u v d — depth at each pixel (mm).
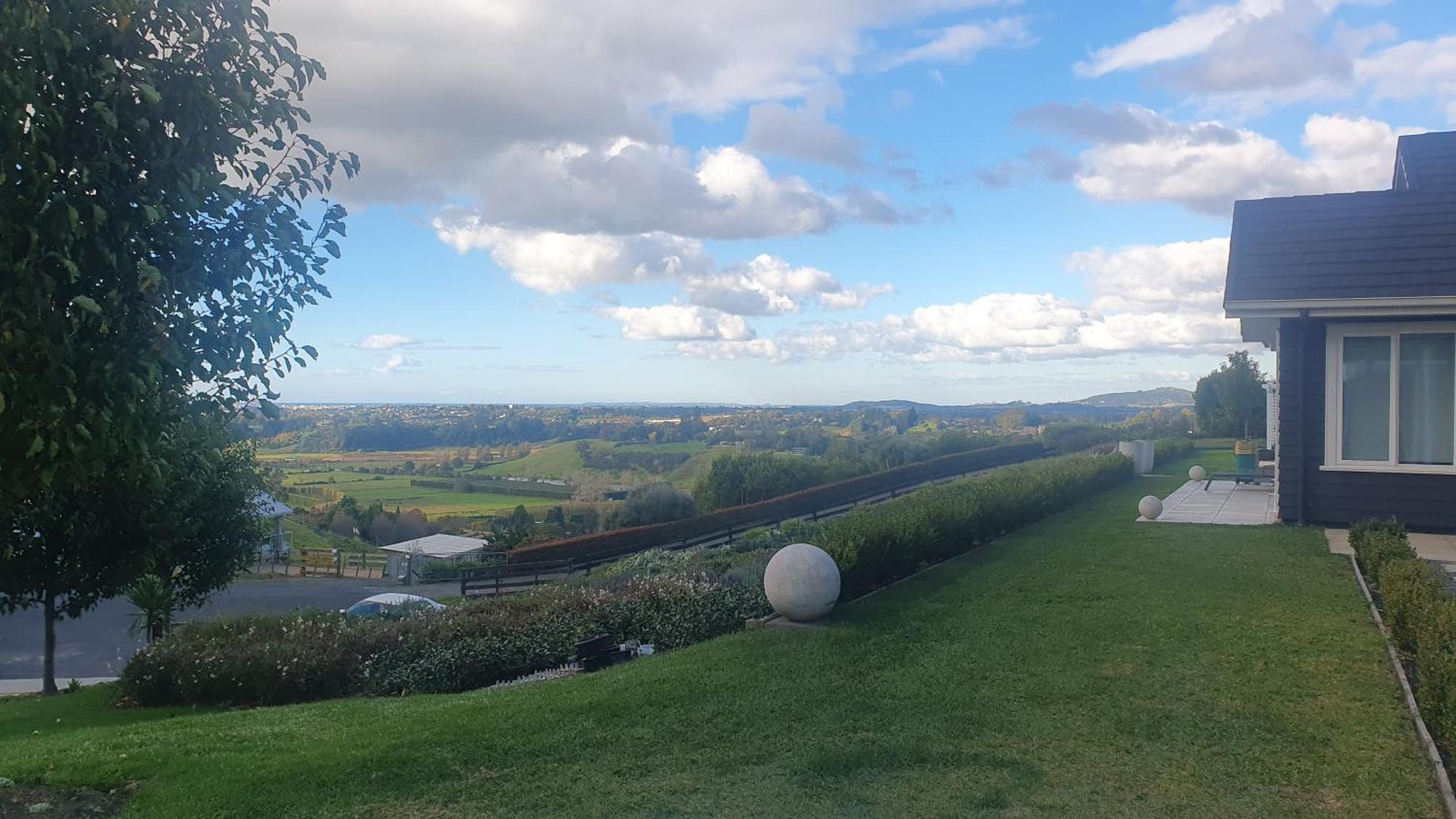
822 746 5215
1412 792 4441
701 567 13859
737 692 6277
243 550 15273
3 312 3412
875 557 9727
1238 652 6828
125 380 3713
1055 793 4527
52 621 12703
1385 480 12195
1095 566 10430
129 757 5398
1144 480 22625
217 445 4801
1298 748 5012
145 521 11938
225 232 4230
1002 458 39125
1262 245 12938
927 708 5824
